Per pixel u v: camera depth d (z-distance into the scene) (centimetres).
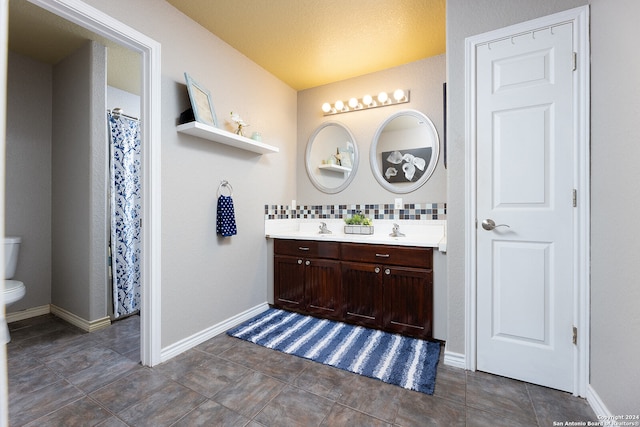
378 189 296
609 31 135
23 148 269
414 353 203
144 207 190
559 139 163
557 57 163
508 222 174
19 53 266
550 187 165
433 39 246
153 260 190
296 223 339
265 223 294
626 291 122
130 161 283
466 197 184
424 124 276
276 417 143
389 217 289
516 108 172
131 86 326
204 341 223
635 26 115
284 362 193
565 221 161
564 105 161
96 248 247
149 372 181
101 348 212
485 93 180
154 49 190
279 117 315
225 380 173
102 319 250
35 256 274
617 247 129
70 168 264
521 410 147
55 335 235
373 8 208
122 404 151
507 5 174
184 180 212
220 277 241
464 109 185
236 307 257
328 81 321
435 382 171
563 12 161
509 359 175
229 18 218
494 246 178
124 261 274
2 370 36
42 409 147
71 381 171
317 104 333
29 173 272
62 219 271
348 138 313
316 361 194
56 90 281
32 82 275
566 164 161
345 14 215
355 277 247
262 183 290
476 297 183
